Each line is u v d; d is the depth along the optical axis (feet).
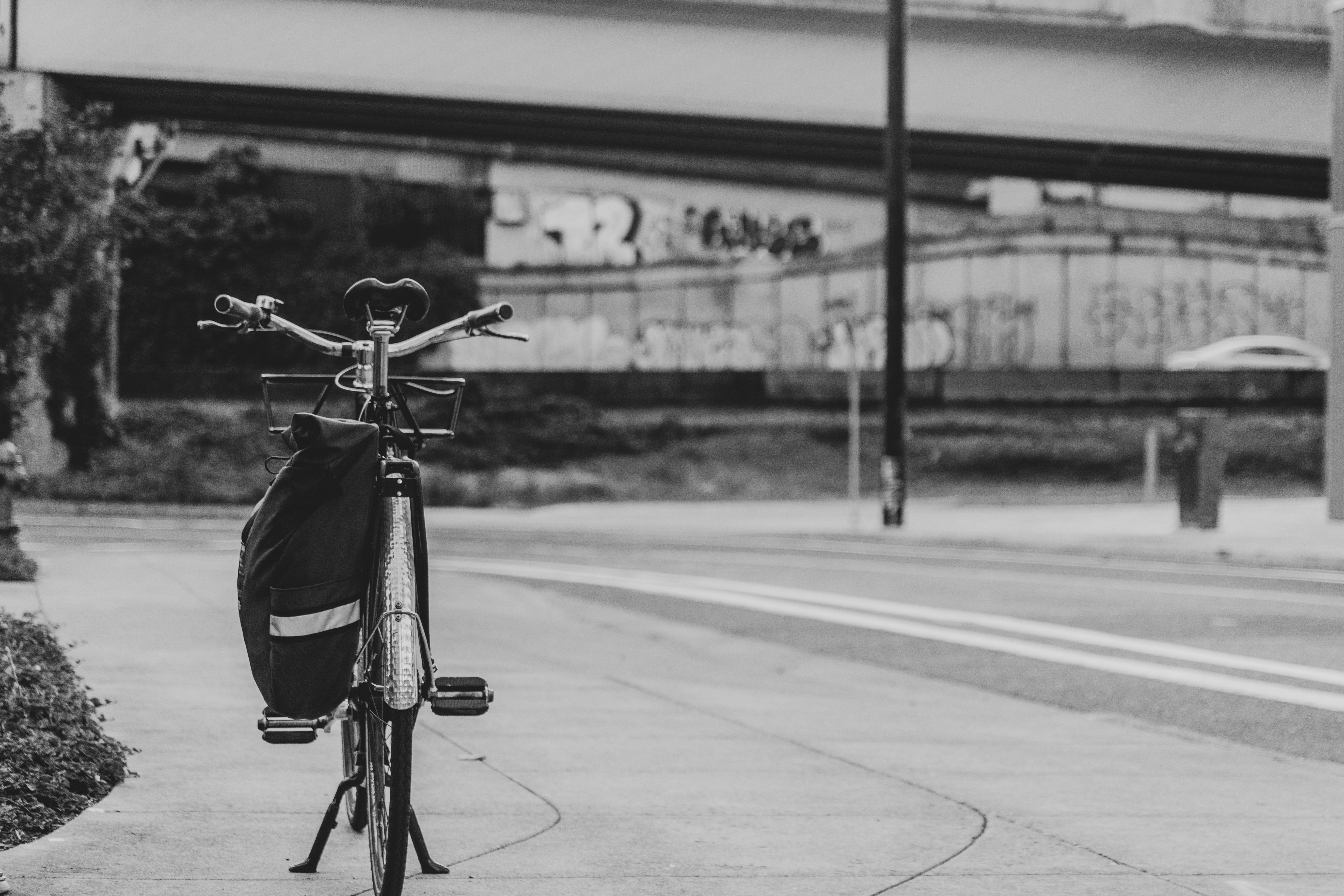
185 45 109.40
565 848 22.54
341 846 21.91
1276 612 60.34
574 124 128.57
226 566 68.28
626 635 54.49
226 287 212.64
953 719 36.68
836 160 149.28
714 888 20.54
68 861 20.48
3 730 25.08
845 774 28.96
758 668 46.21
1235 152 127.34
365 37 112.57
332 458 16.96
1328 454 104.22
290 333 18.98
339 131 140.56
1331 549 86.79
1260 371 206.80
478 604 61.16
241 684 35.88
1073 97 123.24
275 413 187.93
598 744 31.60
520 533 120.37
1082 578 76.28
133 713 32.04
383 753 17.83
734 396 200.34
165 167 216.95
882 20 118.83
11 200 55.21
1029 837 23.91
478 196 225.56
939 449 193.98
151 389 189.88
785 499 182.19
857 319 228.43
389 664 16.76
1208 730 35.86
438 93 113.70
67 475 145.89
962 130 122.42
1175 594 67.62
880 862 22.13
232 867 20.59
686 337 227.81
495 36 114.32
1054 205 234.58
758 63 118.01
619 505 168.96
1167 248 229.86
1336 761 32.22
